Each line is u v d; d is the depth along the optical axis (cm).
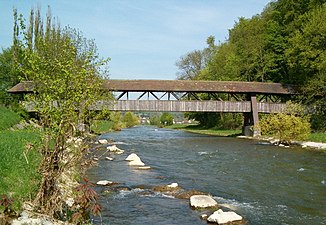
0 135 1487
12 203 676
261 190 1260
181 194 1178
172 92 3981
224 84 4053
